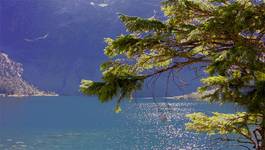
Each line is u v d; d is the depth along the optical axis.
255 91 7.55
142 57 8.36
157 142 61.12
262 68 7.18
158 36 7.58
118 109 8.04
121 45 7.89
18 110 141.62
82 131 78.50
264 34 7.32
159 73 8.37
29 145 58.50
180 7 7.57
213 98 8.67
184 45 7.95
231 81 8.35
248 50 6.64
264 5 6.82
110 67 8.35
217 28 7.00
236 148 25.69
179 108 139.25
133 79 8.01
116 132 76.81
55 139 65.69
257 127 9.09
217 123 9.96
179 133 72.06
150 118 111.62
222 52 7.51
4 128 83.12
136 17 7.68
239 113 9.80
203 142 57.97
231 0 7.45
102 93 7.80
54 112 135.62
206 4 7.78
